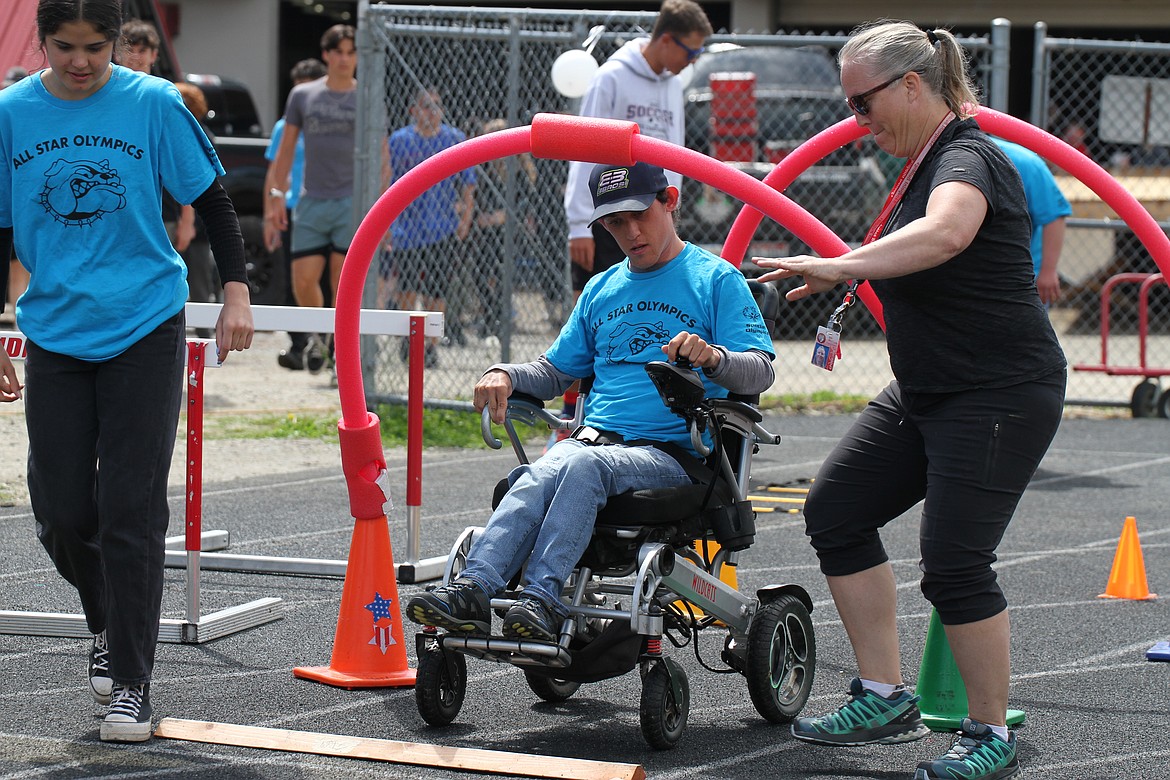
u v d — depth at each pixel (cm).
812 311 2828
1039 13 4034
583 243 1491
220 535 1216
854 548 755
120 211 727
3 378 758
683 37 1447
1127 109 2203
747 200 821
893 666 765
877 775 720
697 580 767
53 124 726
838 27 4175
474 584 721
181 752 731
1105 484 1598
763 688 788
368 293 1961
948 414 691
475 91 1973
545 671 743
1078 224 2150
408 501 1094
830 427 1955
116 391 726
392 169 1975
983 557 692
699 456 797
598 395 816
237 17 4331
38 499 738
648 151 800
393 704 826
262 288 2733
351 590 869
